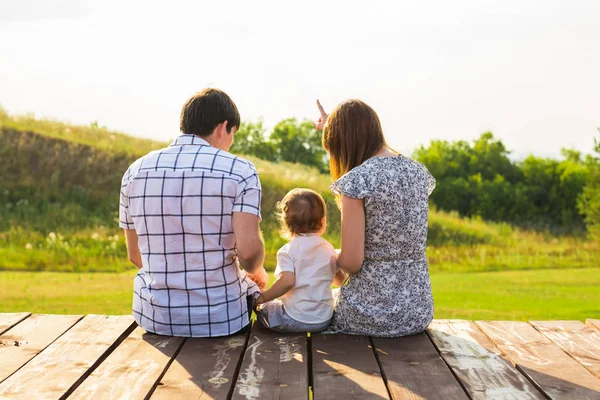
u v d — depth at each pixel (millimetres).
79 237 14602
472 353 3275
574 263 17359
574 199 30797
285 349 3309
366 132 3457
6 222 14906
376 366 3059
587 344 3449
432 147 35812
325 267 3570
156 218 3346
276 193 17562
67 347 3301
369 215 3375
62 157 17703
